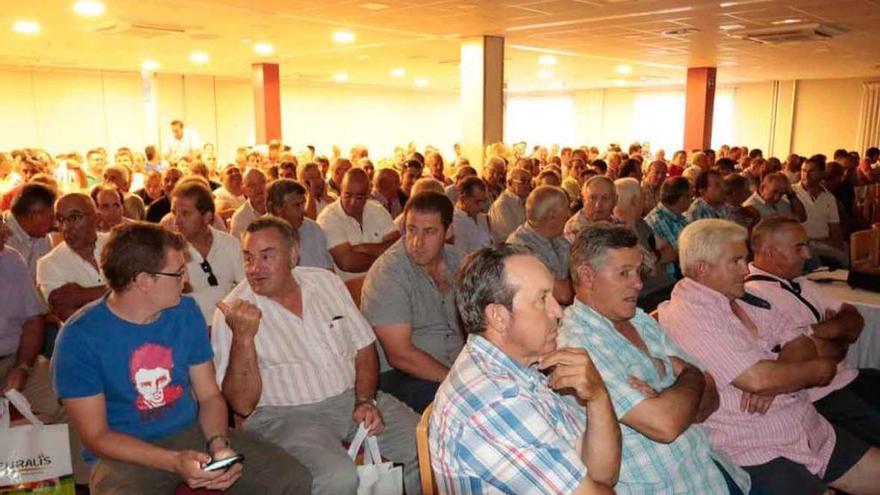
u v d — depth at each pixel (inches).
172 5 262.4
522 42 372.2
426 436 61.4
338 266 169.6
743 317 93.9
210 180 285.1
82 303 117.5
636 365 73.0
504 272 55.9
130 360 77.9
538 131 837.8
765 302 96.7
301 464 83.2
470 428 51.9
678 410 66.9
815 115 629.3
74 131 569.9
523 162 297.4
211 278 126.3
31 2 256.2
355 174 172.6
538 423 51.8
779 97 645.9
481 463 51.4
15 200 135.0
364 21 300.0
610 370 68.9
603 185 161.6
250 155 371.9
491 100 350.9
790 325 96.3
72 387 74.5
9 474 78.5
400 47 397.7
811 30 314.3
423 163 335.6
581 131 796.6
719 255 85.0
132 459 74.2
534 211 144.2
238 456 74.0
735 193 212.8
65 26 316.5
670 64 493.7
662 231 182.7
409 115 832.3
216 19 295.4
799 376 82.8
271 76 498.6
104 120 585.3
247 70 569.3
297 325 93.8
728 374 82.5
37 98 546.6
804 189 245.3
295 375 93.0
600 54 431.5
